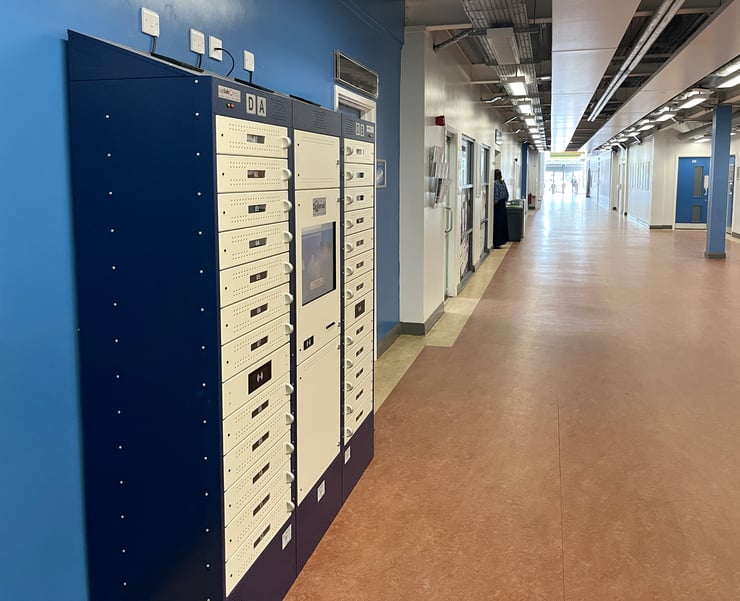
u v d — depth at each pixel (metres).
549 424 3.93
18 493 1.76
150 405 1.88
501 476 3.24
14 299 1.72
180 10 2.37
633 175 22.06
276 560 2.22
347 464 2.97
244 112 1.87
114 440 1.94
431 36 6.01
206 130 1.72
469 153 9.95
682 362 5.22
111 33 2.03
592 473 3.27
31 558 1.81
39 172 1.77
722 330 6.26
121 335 1.89
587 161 48.69
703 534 2.71
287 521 2.31
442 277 7.14
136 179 1.81
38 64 1.76
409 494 3.05
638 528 2.75
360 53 4.60
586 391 4.54
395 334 6.02
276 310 2.13
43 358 1.81
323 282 2.58
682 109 11.39
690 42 5.28
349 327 2.92
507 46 5.41
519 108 10.54
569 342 5.88
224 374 1.83
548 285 9.02
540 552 2.58
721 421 3.96
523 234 15.95
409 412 4.14
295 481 2.37
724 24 4.67
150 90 1.76
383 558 2.54
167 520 1.91
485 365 5.18
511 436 3.74
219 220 1.77
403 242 6.06
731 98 11.04
